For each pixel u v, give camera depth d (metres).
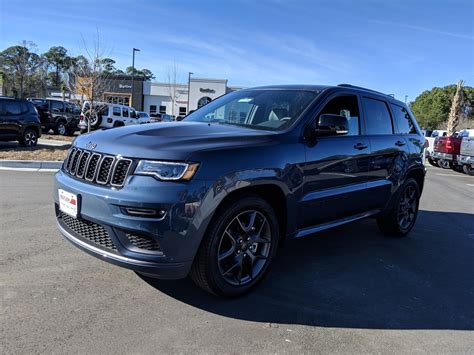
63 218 3.59
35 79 58.66
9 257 4.11
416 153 5.73
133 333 2.90
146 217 2.90
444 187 12.05
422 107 81.06
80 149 3.43
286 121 3.95
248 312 3.32
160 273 2.98
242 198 3.31
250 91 4.77
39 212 5.82
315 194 3.96
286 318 3.27
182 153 3.01
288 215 3.72
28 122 14.19
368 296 3.80
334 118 3.81
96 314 3.12
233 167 3.17
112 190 2.99
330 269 4.40
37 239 4.67
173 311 3.25
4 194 6.84
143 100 56.66
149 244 2.98
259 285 3.81
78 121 22.67
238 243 3.41
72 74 27.67
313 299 3.64
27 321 2.96
